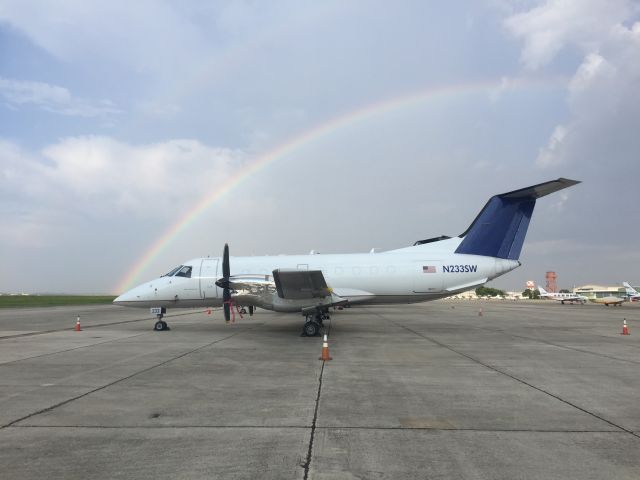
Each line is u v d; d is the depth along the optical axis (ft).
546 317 92.89
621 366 32.22
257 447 15.84
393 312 114.62
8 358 36.63
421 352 39.17
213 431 17.66
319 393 23.98
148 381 27.25
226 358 36.09
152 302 62.03
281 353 38.78
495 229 59.98
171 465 14.26
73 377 28.55
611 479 13.15
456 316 95.86
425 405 21.49
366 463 14.35
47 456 15.08
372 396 23.27
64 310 143.02
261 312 113.19
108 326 72.43
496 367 31.76
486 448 15.70
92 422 18.93
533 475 13.43
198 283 61.82
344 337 51.55
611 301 197.06
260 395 23.56
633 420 19.07
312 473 13.58
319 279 48.80
